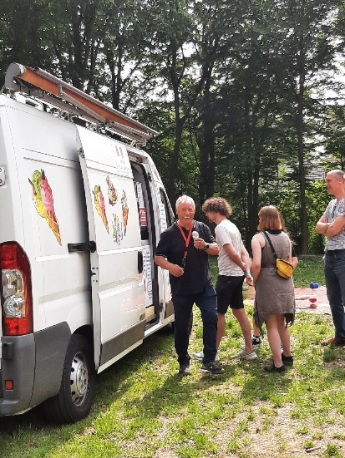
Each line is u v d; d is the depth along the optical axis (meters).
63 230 4.47
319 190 26.72
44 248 4.14
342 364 5.93
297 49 23.91
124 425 4.52
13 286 3.87
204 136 26.61
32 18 18.33
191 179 29.14
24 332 3.88
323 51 24.20
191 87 27.80
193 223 5.84
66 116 5.05
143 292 6.06
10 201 3.87
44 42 19.94
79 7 19.38
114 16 19.31
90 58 22.23
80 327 4.69
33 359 3.90
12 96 4.28
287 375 5.64
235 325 7.88
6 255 3.86
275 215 5.84
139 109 28.36
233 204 28.06
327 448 3.84
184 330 5.77
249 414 4.58
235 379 5.57
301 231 24.70
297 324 7.92
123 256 5.43
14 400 3.82
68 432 4.33
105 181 5.21
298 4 23.11
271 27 22.45
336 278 6.48
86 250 4.78
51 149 4.50
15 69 4.12
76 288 4.63
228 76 25.67
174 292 5.77
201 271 5.71
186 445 4.09
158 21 20.91
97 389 5.50
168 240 5.71
